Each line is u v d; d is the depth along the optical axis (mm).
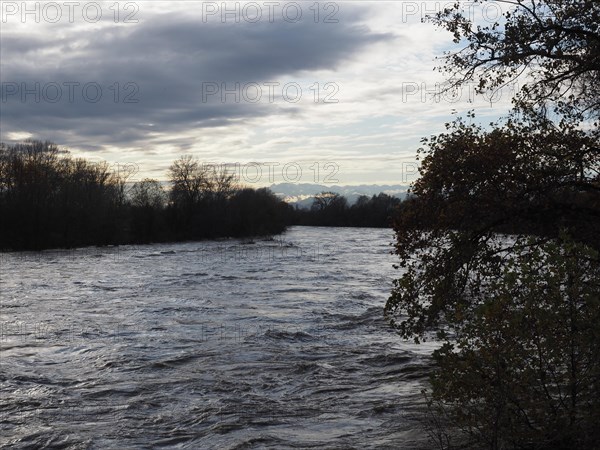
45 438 14195
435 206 14258
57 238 84938
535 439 9852
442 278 13992
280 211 139750
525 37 13820
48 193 88250
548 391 10078
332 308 33812
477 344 10008
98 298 38438
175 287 43906
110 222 94250
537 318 9492
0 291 41781
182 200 114250
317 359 22078
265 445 13094
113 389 18375
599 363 9445
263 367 20953
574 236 13883
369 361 21594
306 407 16281
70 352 23594
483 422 10156
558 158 14180
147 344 24891
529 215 14016
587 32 13656
